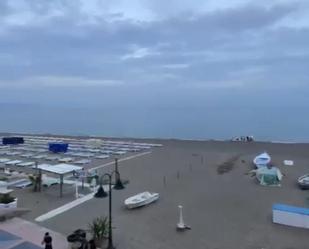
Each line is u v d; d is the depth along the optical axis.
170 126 146.75
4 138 69.69
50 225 24.39
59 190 33.41
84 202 29.86
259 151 57.09
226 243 21.58
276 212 25.02
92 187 34.12
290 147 61.22
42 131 117.31
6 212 26.00
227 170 42.94
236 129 127.69
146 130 128.50
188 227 24.17
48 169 33.47
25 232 22.98
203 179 38.50
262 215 26.75
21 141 70.50
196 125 149.62
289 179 38.12
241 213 27.25
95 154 56.81
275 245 21.30
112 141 75.88
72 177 38.09
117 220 25.56
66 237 22.08
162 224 24.86
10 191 29.81
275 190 33.84
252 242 21.73
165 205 29.23
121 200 30.61
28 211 27.31
